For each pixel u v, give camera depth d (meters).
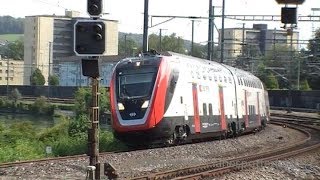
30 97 134.12
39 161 21.16
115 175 16.09
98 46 14.21
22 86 140.38
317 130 50.94
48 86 131.25
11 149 28.06
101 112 54.50
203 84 32.81
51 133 40.97
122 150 28.98
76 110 58.69
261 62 91.19
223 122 36.47
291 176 21.31
